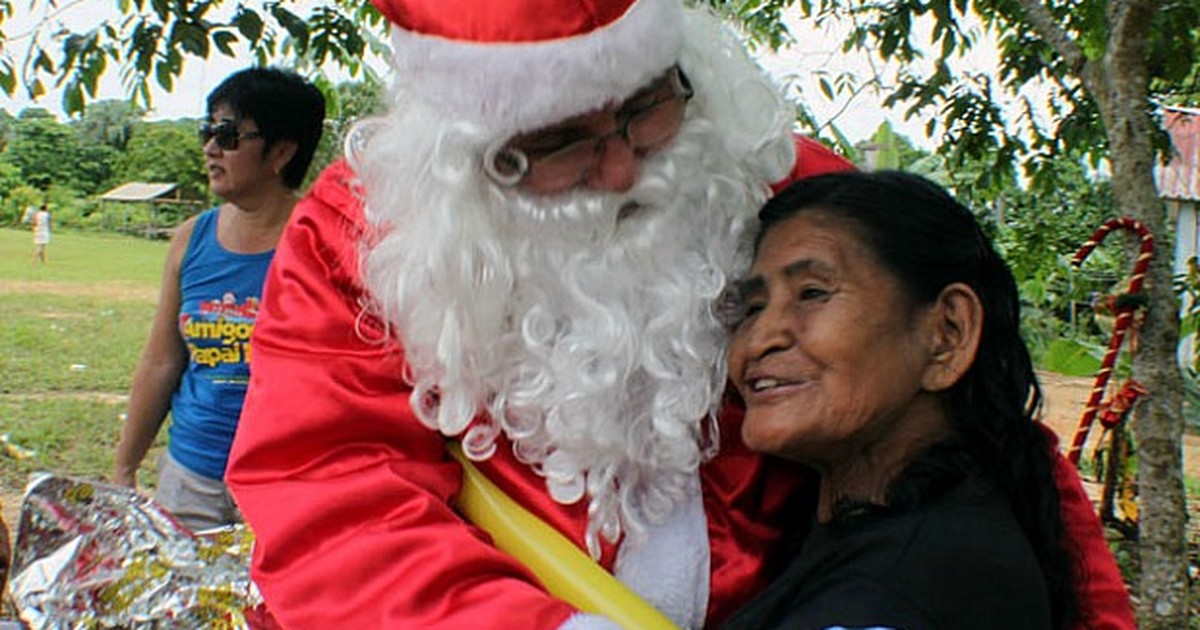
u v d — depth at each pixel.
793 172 1.84
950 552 1.30
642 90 1.59
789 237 1.47
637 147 1.63
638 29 1.53
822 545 1.43
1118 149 3.41
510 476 1.66
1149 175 3.39
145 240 31.39
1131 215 3.38
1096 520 1.71
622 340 1.63
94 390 9.45
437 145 1.58
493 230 1.62
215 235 3.31
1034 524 1.47
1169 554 3.45
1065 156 5.34
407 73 1.64
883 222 1.44
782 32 4.88
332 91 4.50
